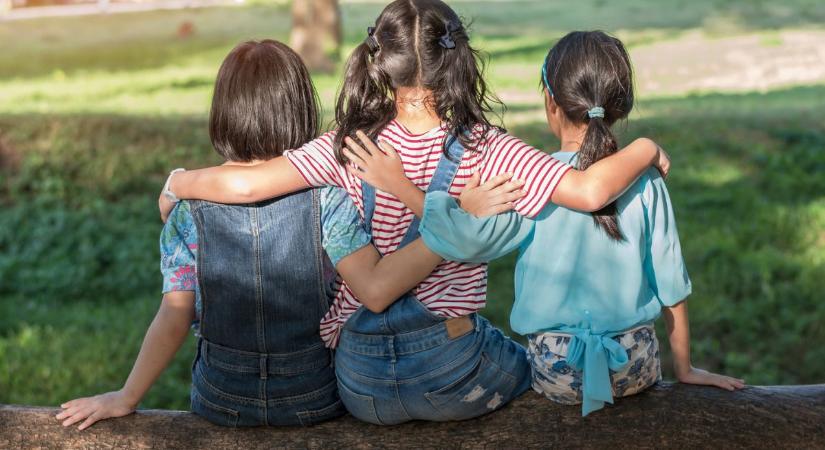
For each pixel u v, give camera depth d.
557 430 2.47
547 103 2.53
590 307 2.42
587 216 2.41
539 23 22.64
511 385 2.51
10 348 6.07
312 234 2.45
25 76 16.58
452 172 2.37
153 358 2.56
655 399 2.53
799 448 2.43
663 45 19.14
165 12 23.83
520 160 2.33
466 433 2.49
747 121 11.36
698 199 8.70
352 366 2.46
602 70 2.38
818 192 9.02
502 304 6.61
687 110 12.41
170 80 16.06
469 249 2.29
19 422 2.61
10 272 7.62
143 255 7.84
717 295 6.68
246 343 2.49
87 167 9.79
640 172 2.37
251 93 2.44
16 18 23.27
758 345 5.98
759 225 8.06
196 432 2.57
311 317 2.48
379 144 2.40
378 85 2.40
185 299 2.51
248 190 2.40
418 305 2.39
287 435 2.54
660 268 2.48
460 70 2.35
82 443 2.57
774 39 18.98
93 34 21.25
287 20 22.72
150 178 9.88
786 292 6.68
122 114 11.98
